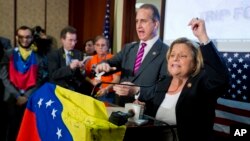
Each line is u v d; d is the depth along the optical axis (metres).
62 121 0.93
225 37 2.14
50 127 1.00
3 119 3.01
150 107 1.39
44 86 1.19
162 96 1.38
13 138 2.97
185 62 1.28
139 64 1.69
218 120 2.11
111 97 1.88
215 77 1.18
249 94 1.98
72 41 2.95
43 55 3.43
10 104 2.96
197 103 1.21
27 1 4.46
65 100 1.00
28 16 4.48
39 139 1.09
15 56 3.08
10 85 2.96
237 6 2.07
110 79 2.04
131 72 1.71
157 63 1.58
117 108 1.14
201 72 1.27
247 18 2.00
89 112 0.88
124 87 1.34
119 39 3.95
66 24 4.65
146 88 1.45
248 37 2.00
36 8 4.52
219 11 2.18
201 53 1.22
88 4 4.42
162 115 1.30
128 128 0.88
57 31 4.63
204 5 2.30
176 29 2.54
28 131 1.18
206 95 1.24
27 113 1.20
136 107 1.00
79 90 2.54
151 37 1.67
